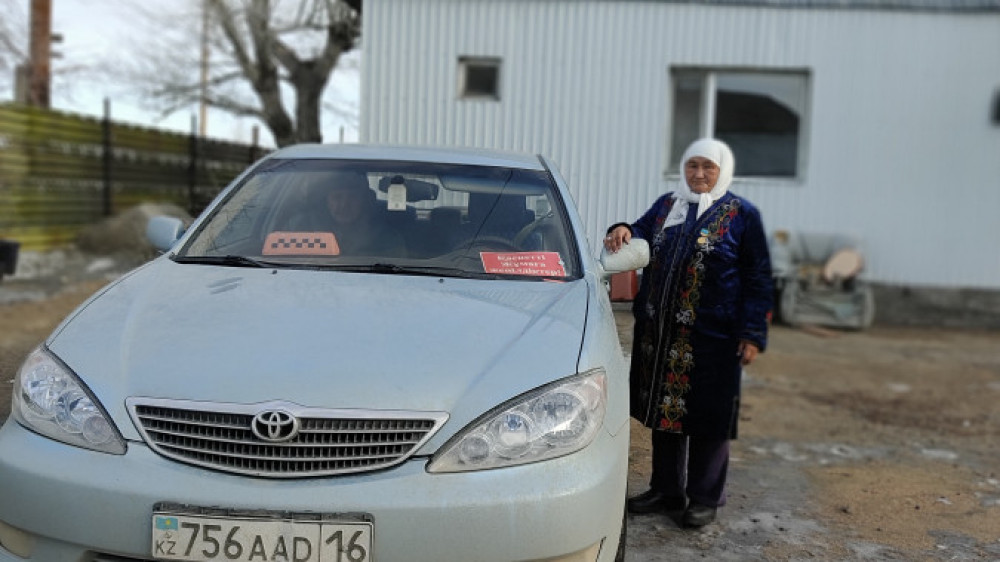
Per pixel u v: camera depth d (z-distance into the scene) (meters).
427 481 2.14
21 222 10.95
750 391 6.77
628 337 3.64
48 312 7.54
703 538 3.68
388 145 3.93
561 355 2.42
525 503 2.16
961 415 6.27
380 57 9.36
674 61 9.70
